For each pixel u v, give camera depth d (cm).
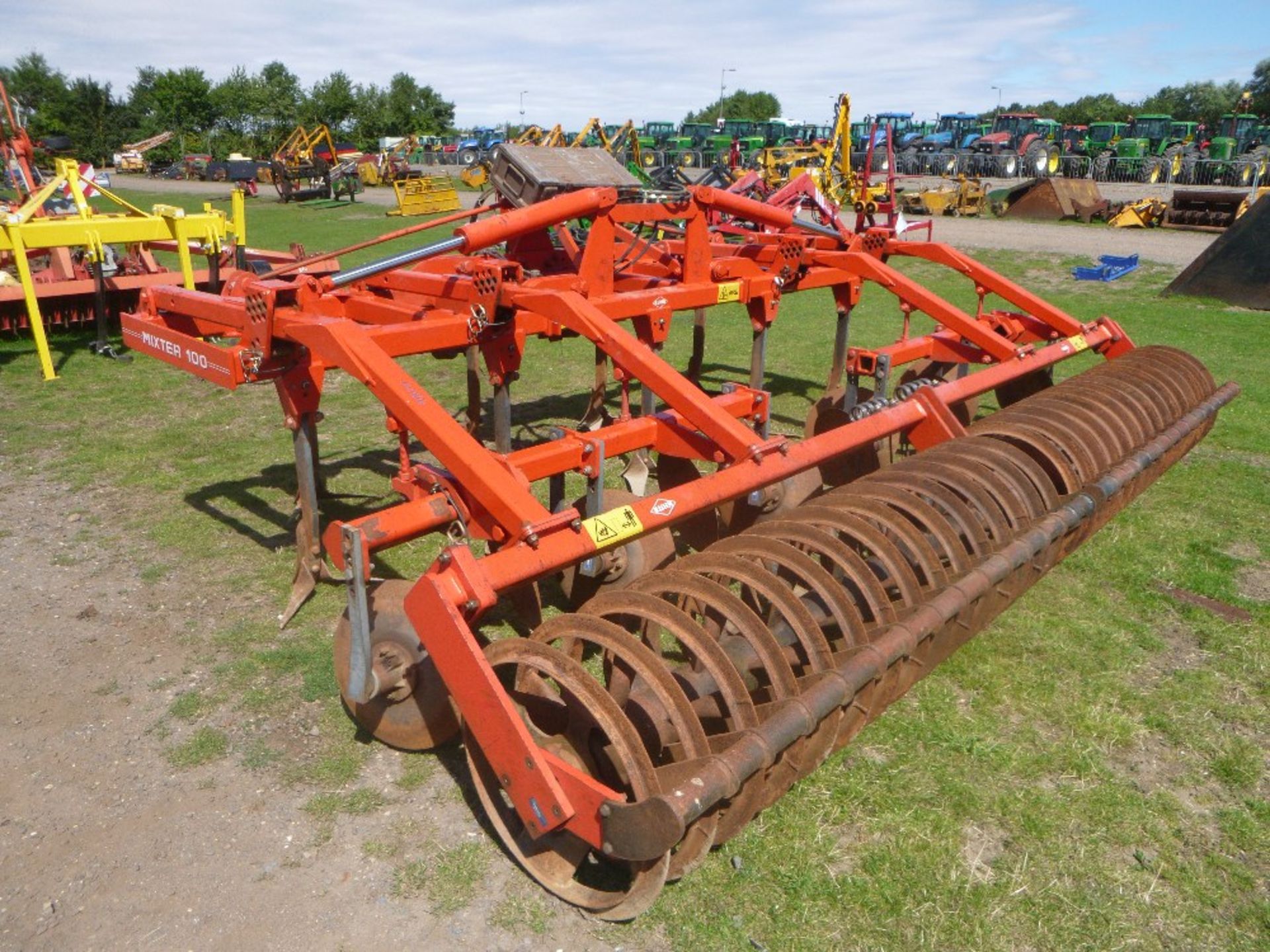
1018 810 311
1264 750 345
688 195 579
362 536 296
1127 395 521
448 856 293
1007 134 3528
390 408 360
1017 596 390
